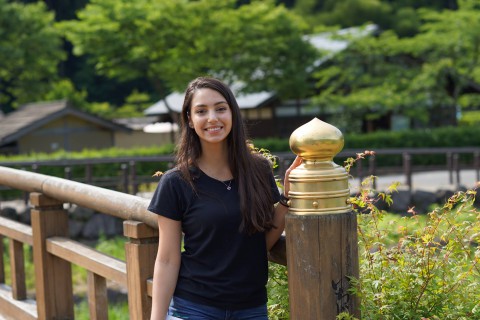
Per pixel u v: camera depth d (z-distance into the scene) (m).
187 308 2.42
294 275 2.20
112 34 22.44
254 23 23.30
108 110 44.16
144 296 2.89
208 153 2.42
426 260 2.54
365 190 2.71
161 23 22.31
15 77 38.56
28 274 10.32
